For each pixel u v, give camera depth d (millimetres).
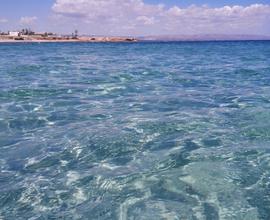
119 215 5602
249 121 10812
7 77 21781
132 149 8492
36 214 5656
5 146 8828
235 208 5766
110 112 12258
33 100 14344
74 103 13844
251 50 63781
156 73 24453
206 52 58031
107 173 7129
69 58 41656
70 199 6102
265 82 19859
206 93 16141
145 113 12070
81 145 8766
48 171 7289
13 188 6516
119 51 63219
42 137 9477
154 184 6629
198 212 5660
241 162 7617
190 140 9094
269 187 6441
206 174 7031
